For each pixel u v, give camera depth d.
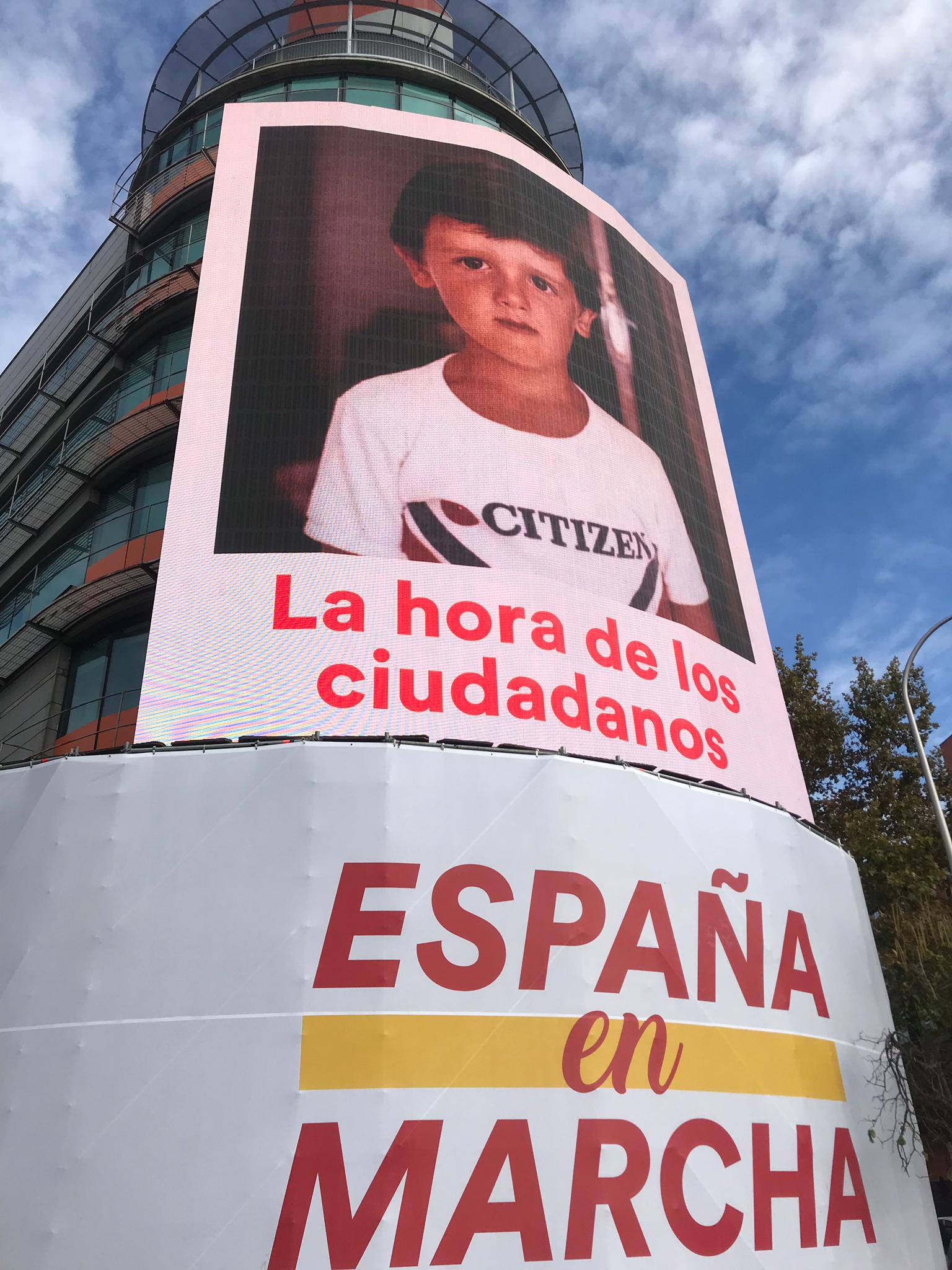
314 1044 15.60
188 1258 14.14
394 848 17.38
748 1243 16.89
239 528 21.81
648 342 30.59
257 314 24.81
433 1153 15.28
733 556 29.06
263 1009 15.80
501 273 27.55
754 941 19.97
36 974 16.23
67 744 24.73
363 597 21.42
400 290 26.06
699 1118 17.39
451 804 18.12
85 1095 15.23
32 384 37.16
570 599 23.33
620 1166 16.30
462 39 37.09
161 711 19.28
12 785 18.06
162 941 16.31
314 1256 14.27
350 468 23.06
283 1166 14.74
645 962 18.25
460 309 26.42
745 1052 18.56
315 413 23.62
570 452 25.80
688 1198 16.64
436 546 22.58
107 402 30.59
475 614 21.97
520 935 17.36
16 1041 15.75
